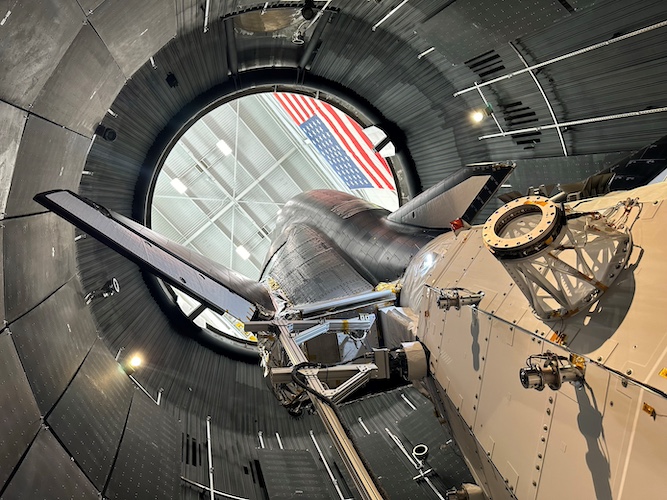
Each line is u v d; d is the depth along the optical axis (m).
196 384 11.50
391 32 10.94
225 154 21.77
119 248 6.24
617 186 4.34
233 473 8.95
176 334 12.55
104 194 11.21
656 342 2.59
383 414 11.52
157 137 12.12
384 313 7.51
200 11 9.31
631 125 7.58
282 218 15.27
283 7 10.38
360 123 14.25
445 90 11.55
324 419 4.99
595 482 2.72
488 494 4.83
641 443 2.48
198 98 12.31
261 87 13.18
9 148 4.55
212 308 6.85
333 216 12.72
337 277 10.74
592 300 3.10
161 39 8.24
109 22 5.77
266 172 22.20
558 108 8.86
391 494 8.77
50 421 5.51
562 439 3.06
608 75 7.50
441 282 5.50
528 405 3.47
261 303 8.20
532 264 3.19
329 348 9.62
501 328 3.91
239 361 13.23
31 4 3.93
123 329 10.75
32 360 5.50
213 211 22.19
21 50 4.13
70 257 7.68
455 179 8.34
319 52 12.23
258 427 11.16
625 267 3.00
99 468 6.01
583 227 3.17
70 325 7.29
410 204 9.80
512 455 3.59
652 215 3.05
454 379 4.68
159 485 7.02
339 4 10.55
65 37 4.86
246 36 11.27
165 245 7.21
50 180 6.20
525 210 3.23
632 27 6.67
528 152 10.25
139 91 10.89
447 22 9.18
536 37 8.20
